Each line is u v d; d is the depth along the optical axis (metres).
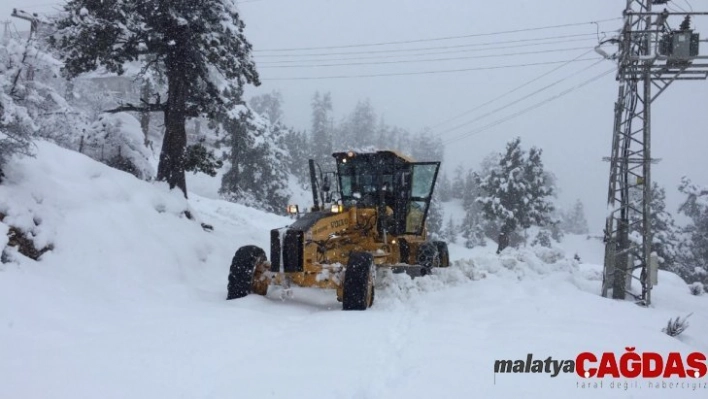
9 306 5.42
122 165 14.31
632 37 11.33
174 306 6.97
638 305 9.97
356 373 4.12
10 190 7.32
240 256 7.91
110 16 11.05
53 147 9.13
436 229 51.44
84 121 14.12
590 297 9.38
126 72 14.39
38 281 6.29
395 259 10.22
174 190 12.27
